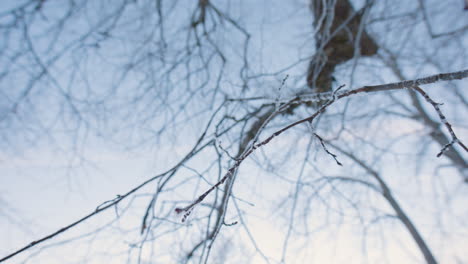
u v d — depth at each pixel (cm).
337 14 382
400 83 135
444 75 123
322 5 390
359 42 379
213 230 269
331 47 377
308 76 378
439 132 388
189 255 264
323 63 344
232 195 241
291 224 306
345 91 150
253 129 332
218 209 259
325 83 374
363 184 377
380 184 375
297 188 330
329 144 386
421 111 398
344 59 380
